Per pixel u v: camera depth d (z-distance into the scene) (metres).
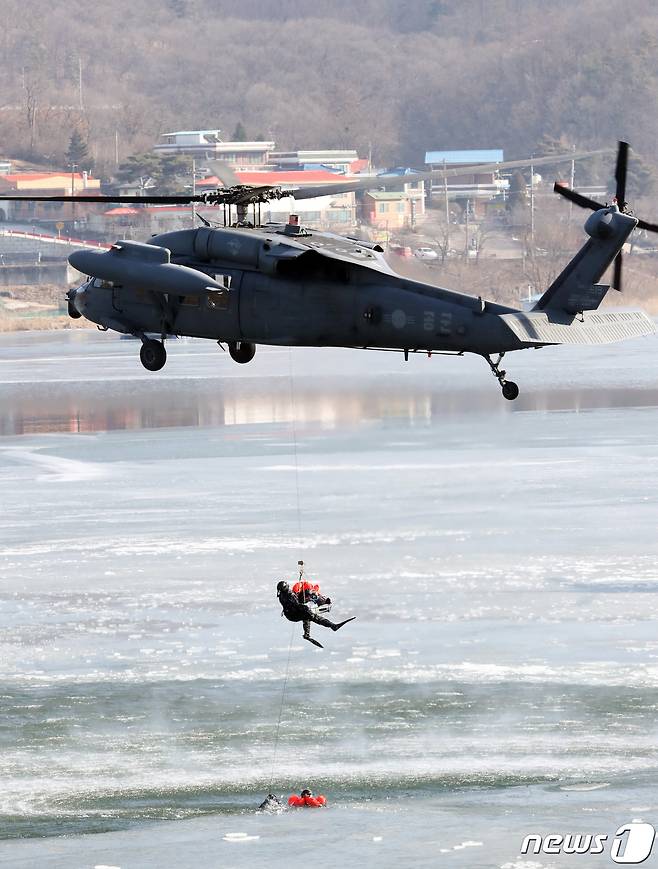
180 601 160.75
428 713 127.00
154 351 102.88
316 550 181.12
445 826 100.06
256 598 163.12
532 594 161.75
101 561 177.62
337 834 98.94
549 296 99.12
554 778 111.88
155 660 141.12
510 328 95.50
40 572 173.25
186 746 120.88
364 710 128.38
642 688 131.75
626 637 146.38
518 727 122.50
